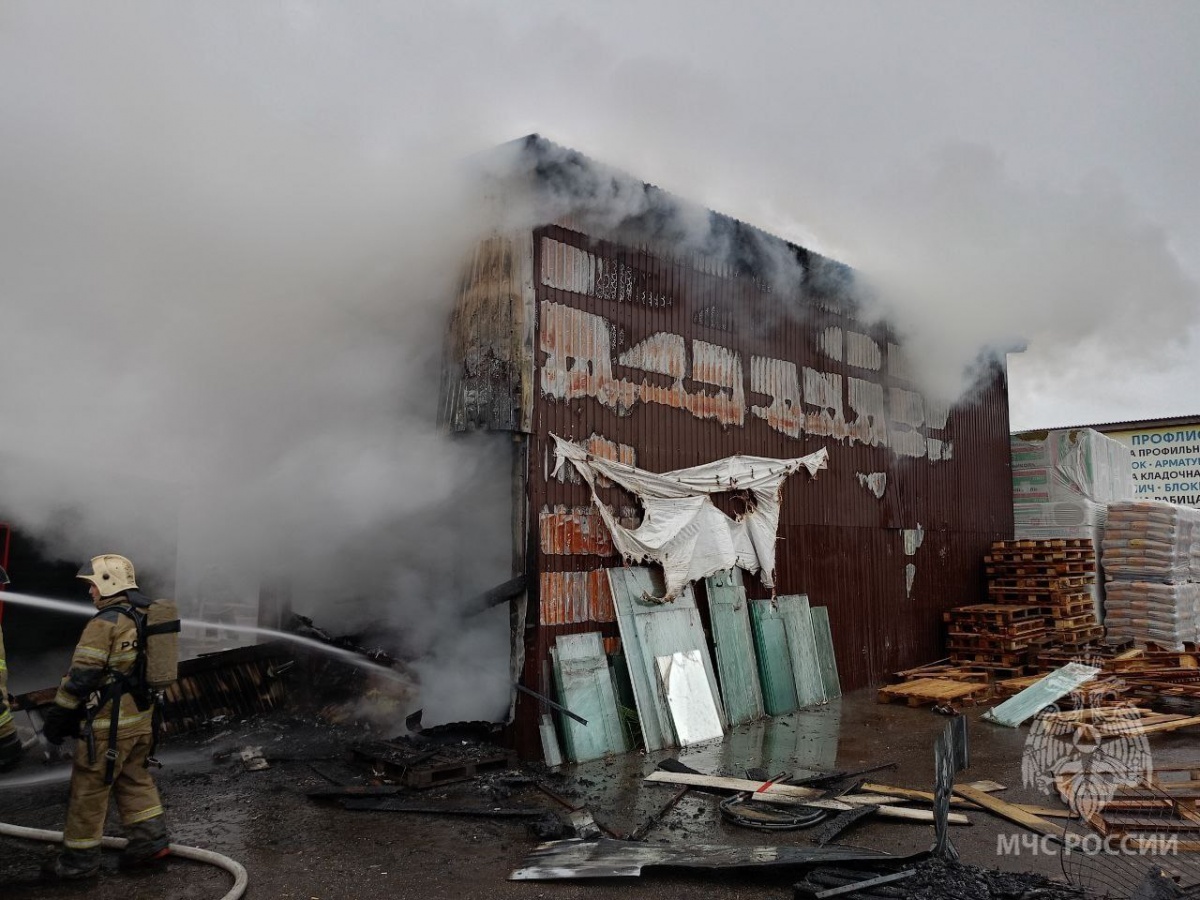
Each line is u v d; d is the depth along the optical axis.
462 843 5.30
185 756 7.19
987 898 4.28
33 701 6.63
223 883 4.51
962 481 13.59
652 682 8.12
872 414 11.90
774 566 10.02
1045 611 12.83
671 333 9.10
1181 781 6.48
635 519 8.52
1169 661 10.31
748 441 9.92
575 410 8.05
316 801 6.04
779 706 9.55
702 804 6.25
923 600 12.50
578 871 4.73
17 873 4.58
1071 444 14.44
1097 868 4.91
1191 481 20.44
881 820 5.86
